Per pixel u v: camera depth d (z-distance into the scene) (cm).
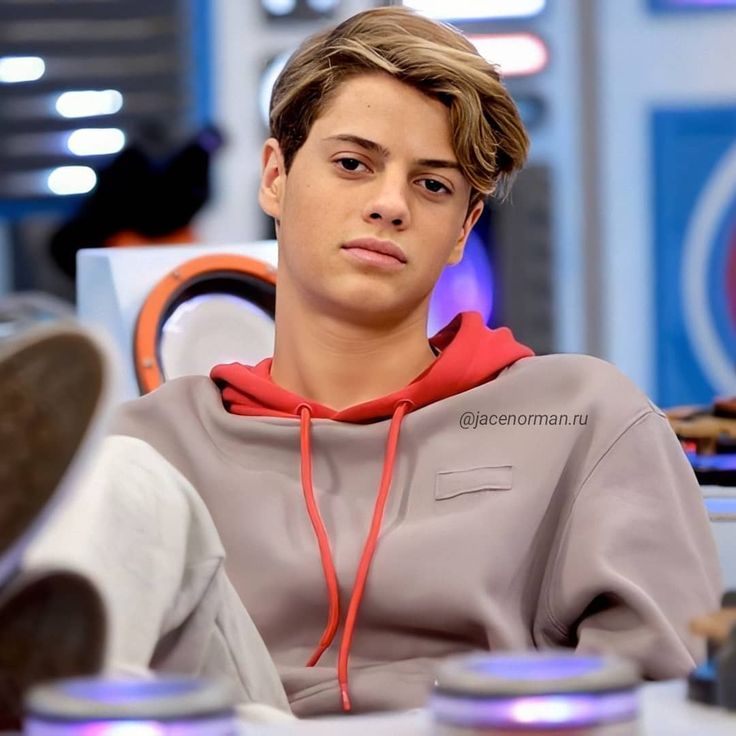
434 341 457
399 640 409
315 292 425
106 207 954
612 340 1050
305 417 425
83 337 211
